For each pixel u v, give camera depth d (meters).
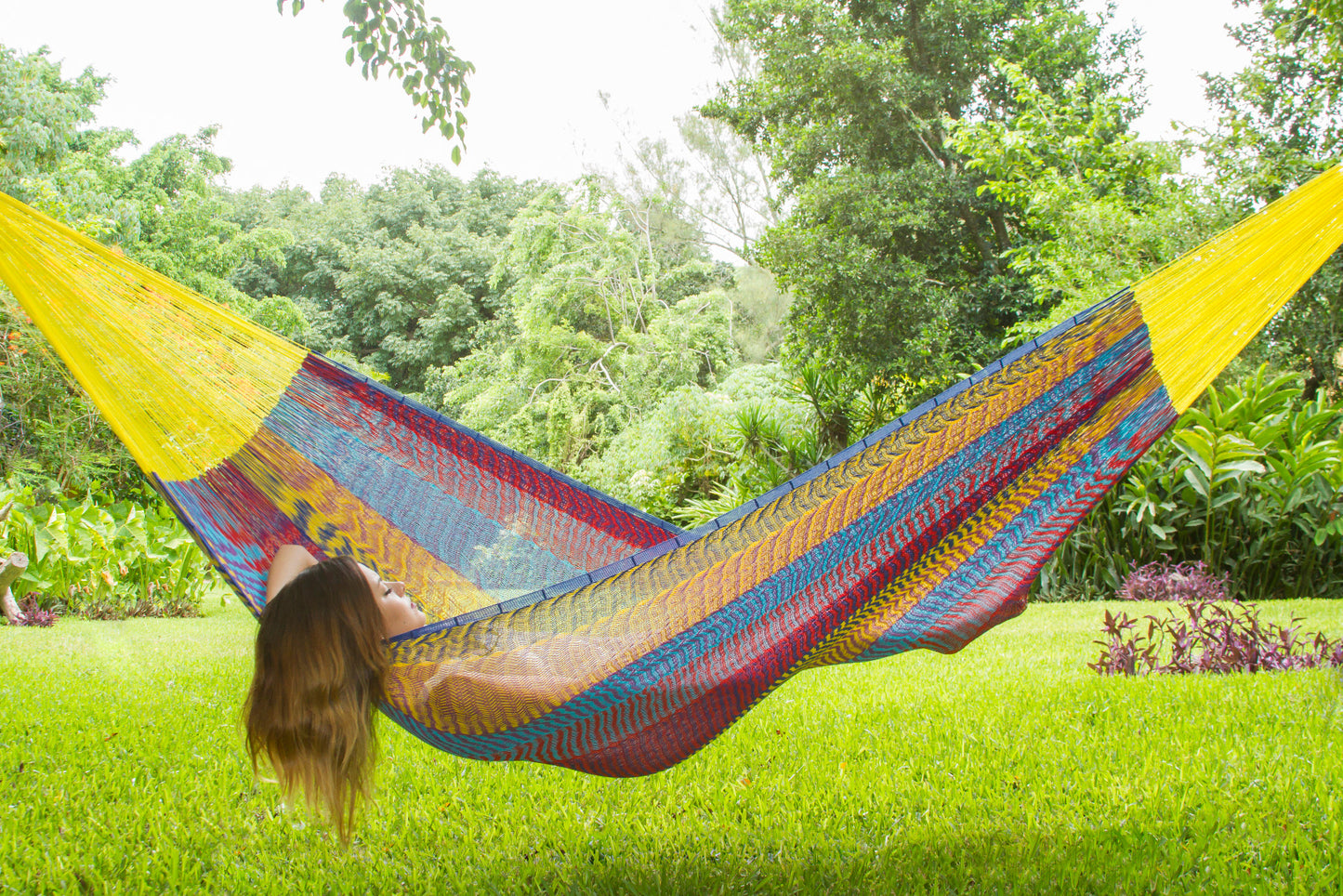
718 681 2.16
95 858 2.36
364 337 31.17
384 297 29.92
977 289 13.45
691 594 2.12
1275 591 7.70
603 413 20.97
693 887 2.18
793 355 13.68
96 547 9.01
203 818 2.66
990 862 2.27
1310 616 6.15
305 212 36.72
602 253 22.27
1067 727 3.47
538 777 3.15
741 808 2.78
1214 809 2.54
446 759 3.36
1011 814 2.60
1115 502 8.04
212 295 22.97
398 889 2.22
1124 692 4.02
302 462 2.59
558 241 22.25
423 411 2.72
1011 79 11.13
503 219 33.72
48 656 5.90
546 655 1.99
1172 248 9.46
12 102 14.67
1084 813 2.59
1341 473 7.28
